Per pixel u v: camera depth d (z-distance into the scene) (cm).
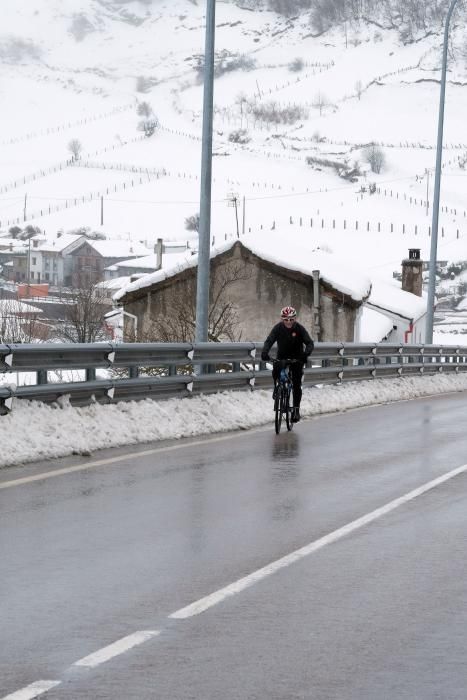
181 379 2419
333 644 848
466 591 1022
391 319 6638
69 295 10056
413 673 780
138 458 1883
